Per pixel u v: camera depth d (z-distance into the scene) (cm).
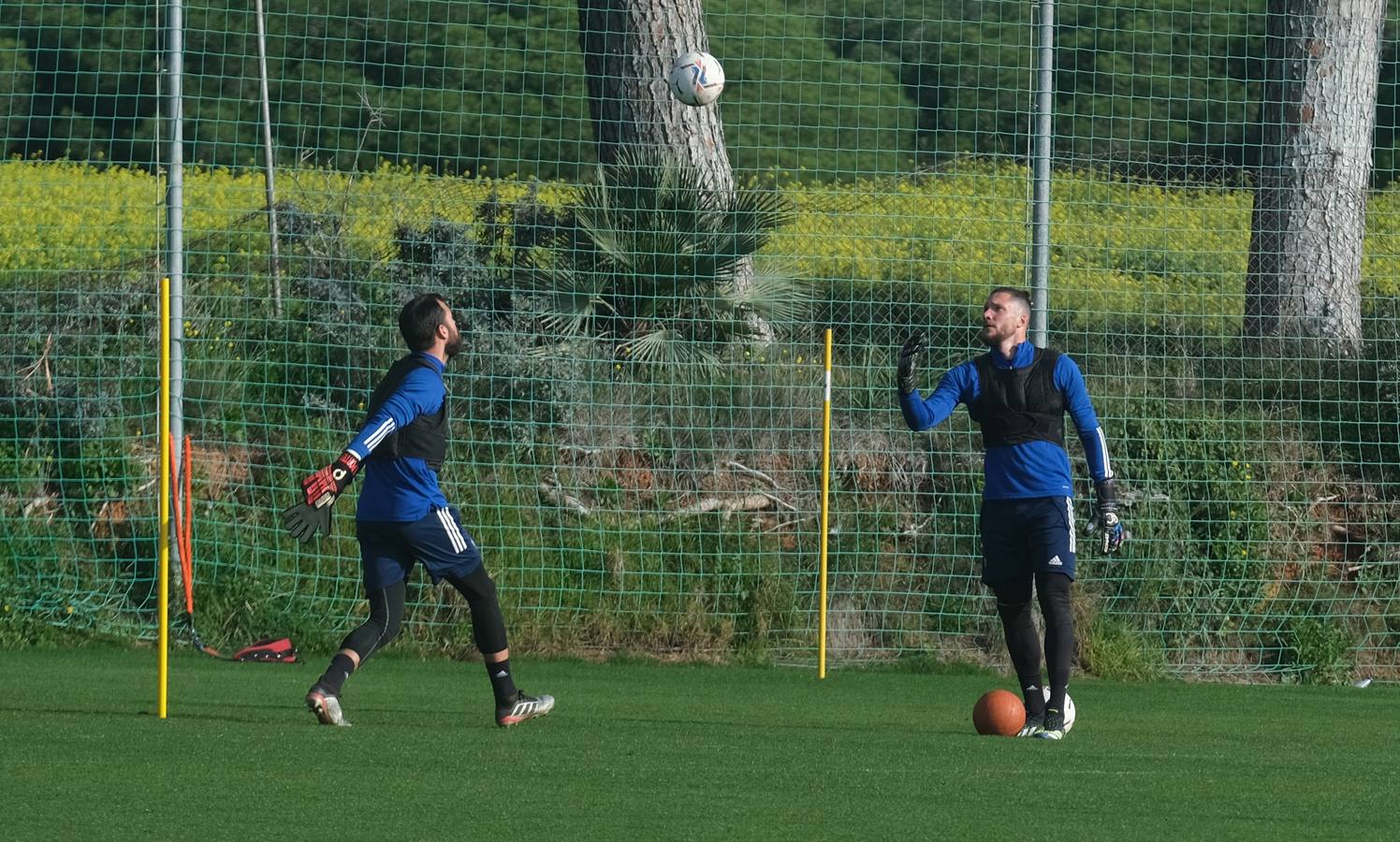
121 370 3628
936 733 2186
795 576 3344
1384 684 3216
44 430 3503
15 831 1343
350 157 5594
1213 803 1559
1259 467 3534
